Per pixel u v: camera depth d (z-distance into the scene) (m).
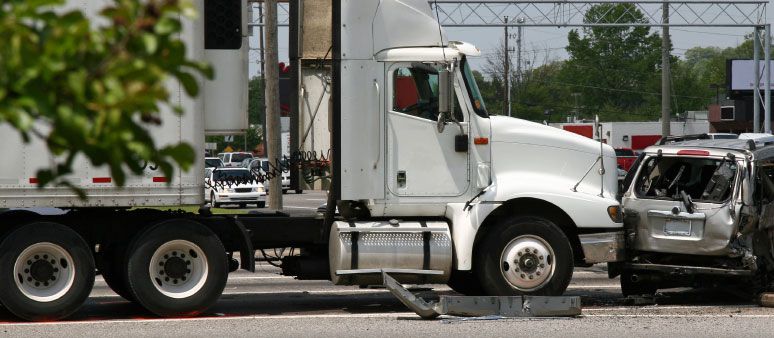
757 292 21.42
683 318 18.61
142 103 4.50
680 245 20.69
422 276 19.06
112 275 20.19
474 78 19.77
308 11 21.00
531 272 19.41
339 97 19.28
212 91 18.80
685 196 20.66
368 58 19.34
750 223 20.44
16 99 4.43
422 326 17.64
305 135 21.09
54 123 4.51
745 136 29.72
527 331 17.02
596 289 24.42
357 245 18.80
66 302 17.73
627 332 16.98
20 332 16.84
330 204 19.36
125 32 4.52
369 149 19.31
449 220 19.56
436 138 19.45
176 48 4.61
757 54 68.00
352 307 21.03
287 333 16.86
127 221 18.58
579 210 19.72
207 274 18.31
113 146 4.62
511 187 19.53
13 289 17.50
